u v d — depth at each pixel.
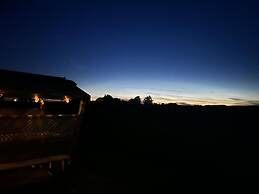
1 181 7.45
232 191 9.26
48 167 8.68
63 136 8.53
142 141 14.82
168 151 13.52
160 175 10.19
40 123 7.86
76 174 9.32
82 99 8.74
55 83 9.09
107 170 10.05
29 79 8.53
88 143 13.42
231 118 22.20
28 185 7.90
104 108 21.70
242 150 14.64
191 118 21.64
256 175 11.08
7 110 7.25
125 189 8.51
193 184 9.62
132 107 23.66
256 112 24.70
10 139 7.34
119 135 15.52
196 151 13.98
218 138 16.92
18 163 7.63
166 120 20.39
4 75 8.08
